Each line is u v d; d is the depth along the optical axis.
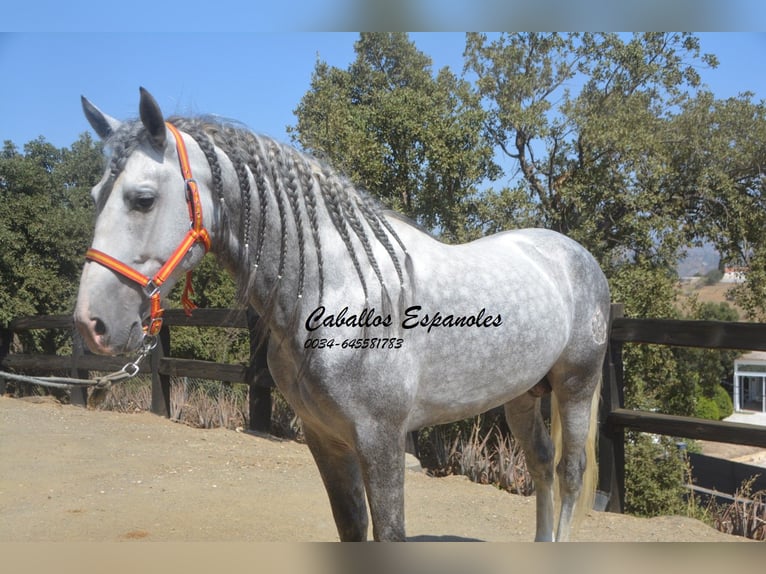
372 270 2.25
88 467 4.68
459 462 5.41
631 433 6.09
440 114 8.91
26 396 8.41
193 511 3.73
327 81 11.35
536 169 10.63
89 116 2.22
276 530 3.43
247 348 8.90
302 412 2.29
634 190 9.47
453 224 8.92
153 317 2.03
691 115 9.91
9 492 4.09
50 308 9.23
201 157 2.13
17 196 9.05
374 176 8.49
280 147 2.28
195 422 6.55
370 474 2.19
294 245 2.22
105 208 1.96
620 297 8.23
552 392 3.24
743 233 9.62
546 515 3.22
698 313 9.14
